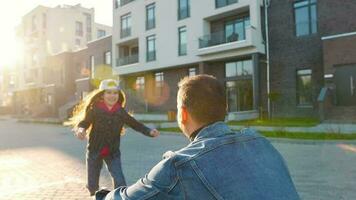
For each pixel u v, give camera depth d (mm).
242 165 1345
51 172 7988
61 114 37594
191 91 1511
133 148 11883
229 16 25250
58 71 45625
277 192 1324
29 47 53844
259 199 1276
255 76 22641
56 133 19844
